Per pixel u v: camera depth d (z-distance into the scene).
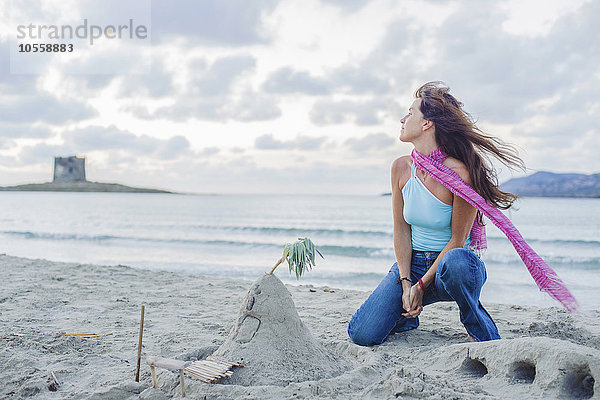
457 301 3.69
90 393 2.76
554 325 4.41
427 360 3.34
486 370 3.06
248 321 2.98
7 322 4.56
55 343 3.81
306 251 3.00
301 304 5.83
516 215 33.91
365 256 14.56
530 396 2.59
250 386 2.64
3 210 48.88
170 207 55.06
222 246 17.56
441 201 3.75
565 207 44.16
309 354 2.96
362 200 76.00
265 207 53.69
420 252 3.97
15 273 7.85
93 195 119.94
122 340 3.97
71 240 19.69
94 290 6.44
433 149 3.76
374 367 3.02
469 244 4.04
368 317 3.86
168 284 7.17
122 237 20.70
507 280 9.80
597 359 2.51
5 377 3.07
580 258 13.67
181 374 2.61
